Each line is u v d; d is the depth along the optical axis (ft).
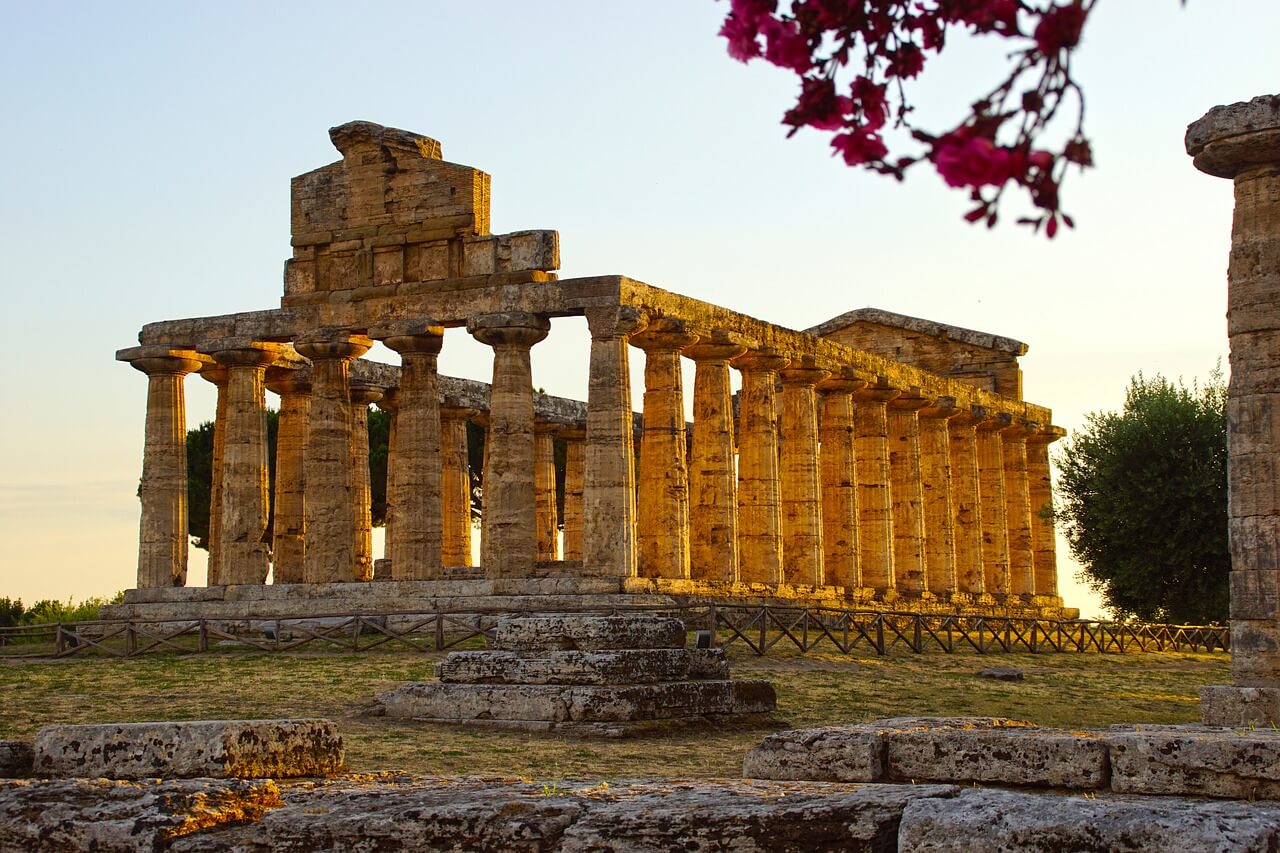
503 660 102.22
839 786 54.90
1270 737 60.59
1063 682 148.87
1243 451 101.04
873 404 216.95
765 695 108.58
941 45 27.40
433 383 179.32
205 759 60.95
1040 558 263.70
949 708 123.54
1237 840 44.93
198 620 151.43
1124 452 226.79
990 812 47.73
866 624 173.68
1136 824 46.01
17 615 269.03
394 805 54.80
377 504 305.32
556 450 305.73
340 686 121.70
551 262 172.86
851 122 27.50
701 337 181.47
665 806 52.01
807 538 198.49
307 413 204.44
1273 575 99.40
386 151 181.57
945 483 232.32
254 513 189.06
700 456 184.75
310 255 185.37
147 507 192.54
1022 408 254.06
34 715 108.17
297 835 53.31
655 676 102.22
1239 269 101.96
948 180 24.12
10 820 55.26
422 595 170.40
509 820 52.03
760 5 27.43
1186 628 207.72
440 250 177.06
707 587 176.24
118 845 53.67
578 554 241.96
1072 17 23.89
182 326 192.95
